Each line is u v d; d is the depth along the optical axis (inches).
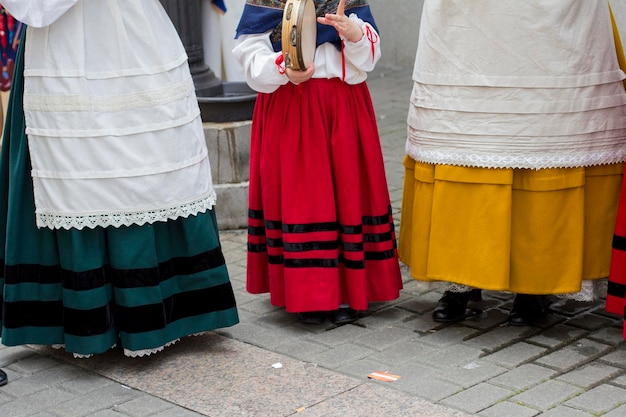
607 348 161.6
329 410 143.7
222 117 229.6
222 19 258.1
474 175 160.4
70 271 154.9
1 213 160.6
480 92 157.8
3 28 254.5
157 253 158.9
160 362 163.0
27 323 160.4
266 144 170.2
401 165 273.7
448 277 165.3
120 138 151.6
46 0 144.8
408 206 177.2
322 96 166.7
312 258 170.7
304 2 156.2
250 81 167.2
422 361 159.3
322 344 168.2
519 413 140.3
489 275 161.2
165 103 153.6
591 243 165.3
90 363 163.9
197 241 161.3
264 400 148.0
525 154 157.5
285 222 169.8
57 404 150.5
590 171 162.9
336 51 166.2
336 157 168.1
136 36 151.3
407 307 183.2
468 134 159.5
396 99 343.6
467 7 156.6
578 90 156.7
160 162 154.0
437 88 161.6
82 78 149.6
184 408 147.2
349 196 169.3
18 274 158.4
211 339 171.5
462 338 167.9
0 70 258.1
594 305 179.9
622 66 166.4
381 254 175.3
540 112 156.2
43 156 152.4
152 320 157.6
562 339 165.8
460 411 141.6
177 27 238.2
